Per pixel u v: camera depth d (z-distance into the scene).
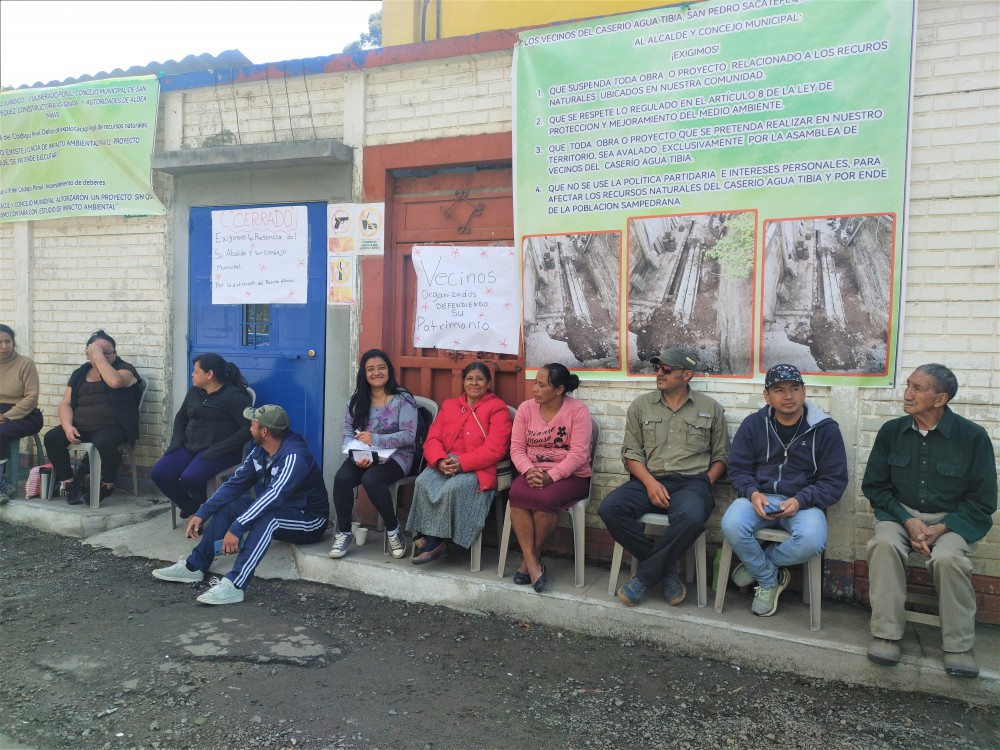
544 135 4.65
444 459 4.40
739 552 3.71
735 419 4.26
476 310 4.98
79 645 3.74
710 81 4.22
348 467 4.57
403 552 4.57
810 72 4.00
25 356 6.25
